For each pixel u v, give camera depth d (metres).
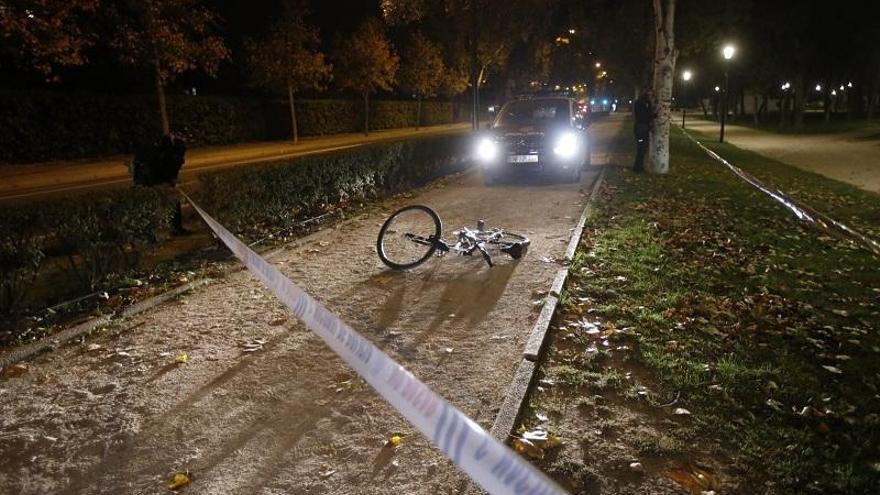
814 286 6.76
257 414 4.00
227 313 5.90
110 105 25.02
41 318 5.87
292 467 3.42
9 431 3.89
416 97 57.00
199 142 30.58
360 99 46.88
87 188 16.61
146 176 9.54
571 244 7.88
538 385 4.24
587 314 5.55
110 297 6.49
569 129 13.92
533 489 1.44
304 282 6.86
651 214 10.33
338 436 3.70
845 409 4.02
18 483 3.38
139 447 3.68
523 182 14.70
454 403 4.04
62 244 6.50
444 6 22.00
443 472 3.31
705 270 7.04
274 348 5.04
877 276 7.21
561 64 53.12
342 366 4.64
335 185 11.48
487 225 9.59
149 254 8.00
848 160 24.34
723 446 3.54
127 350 5.09
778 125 53.94
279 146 31.39
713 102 69.44
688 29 26.92
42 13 15.26
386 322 5.57
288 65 32.78
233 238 4.51
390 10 20.44
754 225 9.89
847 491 3.18
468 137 19.67
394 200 12.48
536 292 6.19
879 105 62.56
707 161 21.08
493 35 23.42
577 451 3.47
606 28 32.84
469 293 6.31
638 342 4.89
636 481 3.23
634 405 3.98
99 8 19.78
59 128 22.89
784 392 4.17
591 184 14.00
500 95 42.03
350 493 3.17
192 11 22.14
